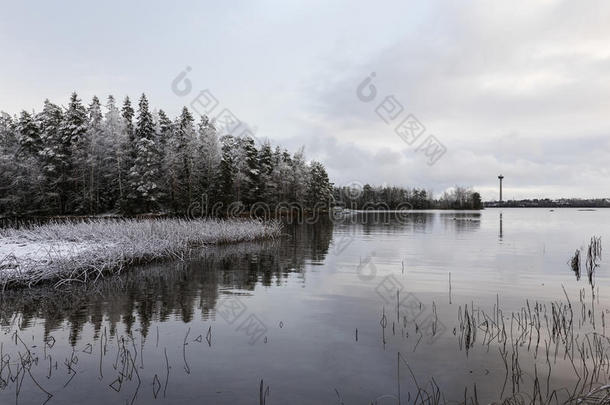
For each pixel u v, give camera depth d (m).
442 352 7.14
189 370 6.36
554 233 35.78
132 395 5.52
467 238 30.53
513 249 23.19
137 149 44.25
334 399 5.48
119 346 7.38
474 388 5.49
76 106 44.34
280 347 7.39
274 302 10.74
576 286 12.73
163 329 8.38
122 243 16.52
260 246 24.36
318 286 12.80
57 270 12.90
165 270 15.55
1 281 11.86
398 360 6.62
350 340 7.77
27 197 41.00
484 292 11.95
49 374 6.16
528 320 9.02
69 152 43.62
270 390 5.72
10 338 7.79
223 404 5.30
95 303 10.49
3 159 39.75
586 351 7.11
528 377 6.11
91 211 43.00
